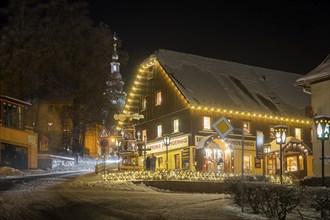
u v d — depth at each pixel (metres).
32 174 41.53
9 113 47.44
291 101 56.00
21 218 14.11
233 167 45.94
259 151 29.33
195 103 46.50
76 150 66.81
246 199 15.33
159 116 51.53
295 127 52.66
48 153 61.88
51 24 61.34
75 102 65.06
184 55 55.34
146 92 54.47
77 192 23.19
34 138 50.97
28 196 20.58
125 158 40.75
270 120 51.00
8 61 59.31
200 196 21.44
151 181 29.64
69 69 62.25
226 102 49.03
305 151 44.59
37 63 59.53
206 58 57.31
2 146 45.22
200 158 44.09
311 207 15.12
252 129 49.66
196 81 50.88
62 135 69.00
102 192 23.56
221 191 29.61
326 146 27.88
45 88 63.00
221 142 46.62
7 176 37.19
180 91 47.78
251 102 51.41
